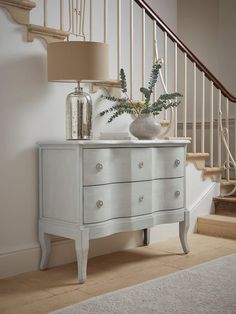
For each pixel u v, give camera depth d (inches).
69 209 110.2
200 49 222.7
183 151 134.6
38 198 119.5
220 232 157.3
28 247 116.6
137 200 120.6
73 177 108.8
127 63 188.5
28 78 117.0
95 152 110.0
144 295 97.0
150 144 124.1
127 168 118.3
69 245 125.6
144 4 147.3
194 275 111.2
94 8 176.4
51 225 115.0
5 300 95.6
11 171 113.8
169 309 88.9
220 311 87.6
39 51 119.3
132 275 113.6
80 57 111.7
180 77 224.4
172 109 159.9
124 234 140.9
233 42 206.2
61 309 89.1
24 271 115.8
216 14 215.9
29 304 93.2
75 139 118.0
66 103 119.3
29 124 117.4
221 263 122.0
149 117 131.4
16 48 114.3
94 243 132.6
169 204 130.4
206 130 216.1
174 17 214.8
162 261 126.7
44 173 117.3
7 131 113.0
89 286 105.0
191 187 162.4
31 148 118.0
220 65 211.0
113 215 115.8
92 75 112.8
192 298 95.0
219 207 170.4
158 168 127.6
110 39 182.7
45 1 121.6
